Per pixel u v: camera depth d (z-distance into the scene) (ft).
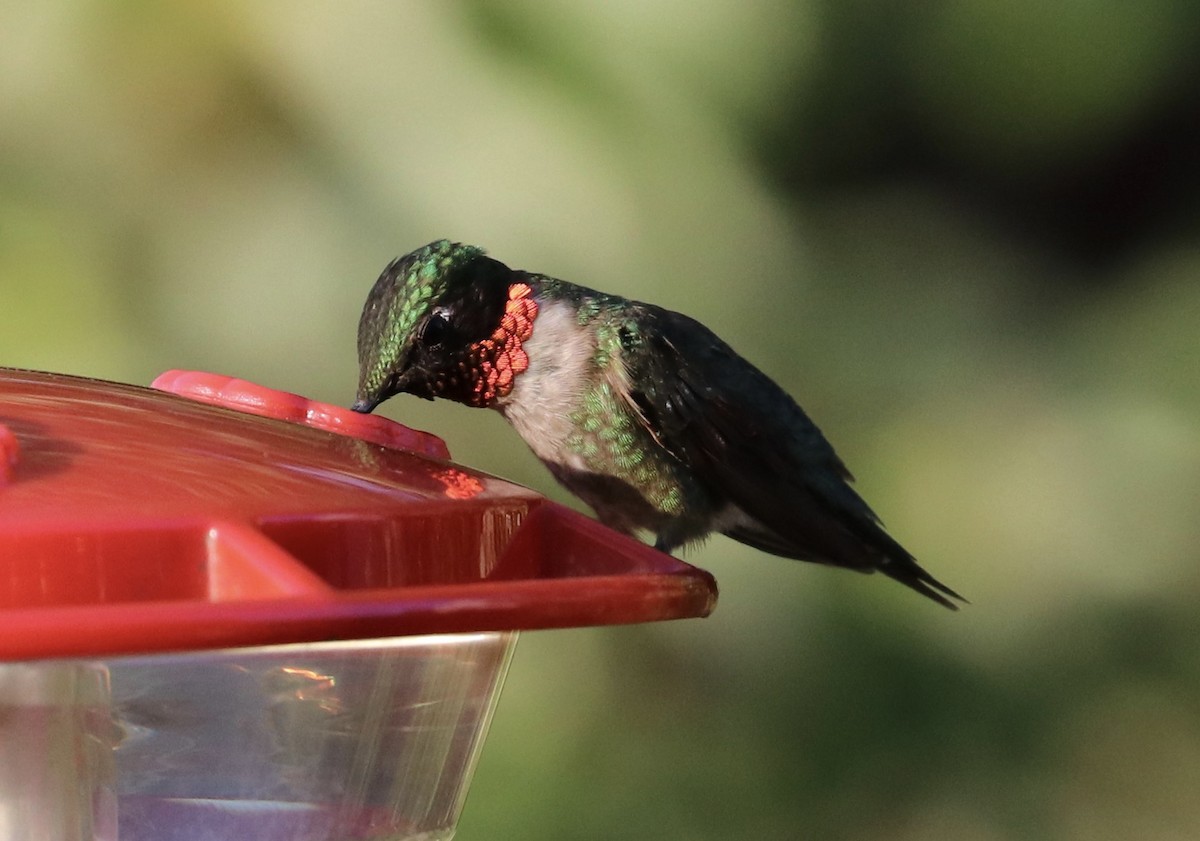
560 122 25.89
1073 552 32.14
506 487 13.30
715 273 28.30
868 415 32.42
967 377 33.63
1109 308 36.50
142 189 26.11
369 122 25.76
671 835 29.07
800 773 30.01
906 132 37.01
